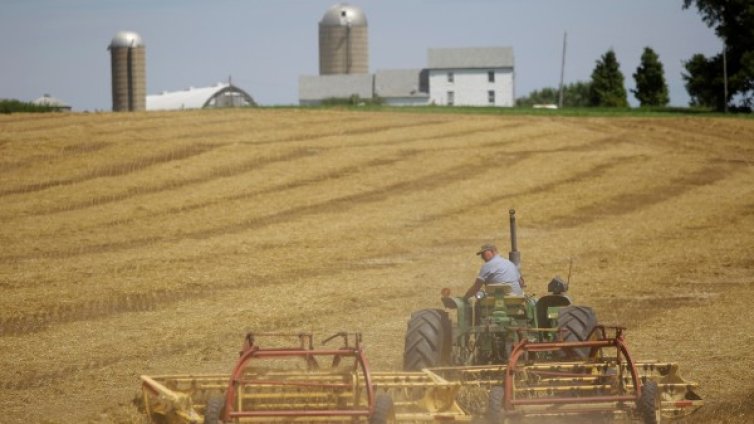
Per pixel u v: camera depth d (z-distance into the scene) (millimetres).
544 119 198625
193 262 81938
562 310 38125
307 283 71062
